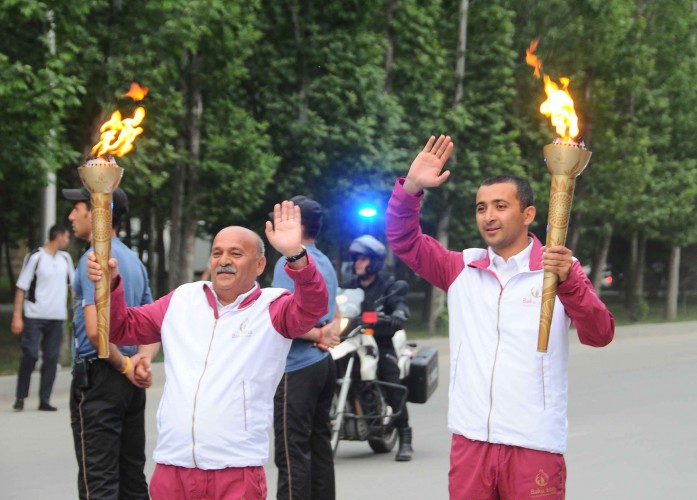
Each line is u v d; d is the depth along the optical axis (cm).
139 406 629
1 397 1395
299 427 680
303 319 471
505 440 493
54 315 1290
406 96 2278
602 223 3088
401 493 883
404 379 1053
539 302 499
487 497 503
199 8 1605
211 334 477
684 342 2427
